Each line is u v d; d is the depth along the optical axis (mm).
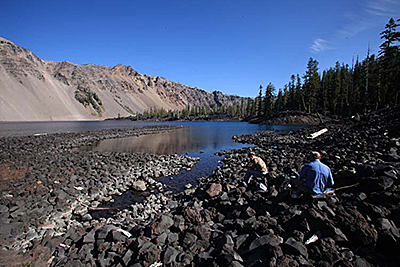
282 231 4523
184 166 15914
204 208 6992
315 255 3775
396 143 10734
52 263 4766
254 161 8492
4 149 20375
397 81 39125
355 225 4027
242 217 5785
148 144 28797
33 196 8703
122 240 5203
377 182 5023
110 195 10258
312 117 63125
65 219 7672
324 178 5355
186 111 174125
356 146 12844
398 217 4117
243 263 3971
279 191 6500
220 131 50500
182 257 4352
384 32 40719
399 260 3463
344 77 67938
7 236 5977
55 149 22625
